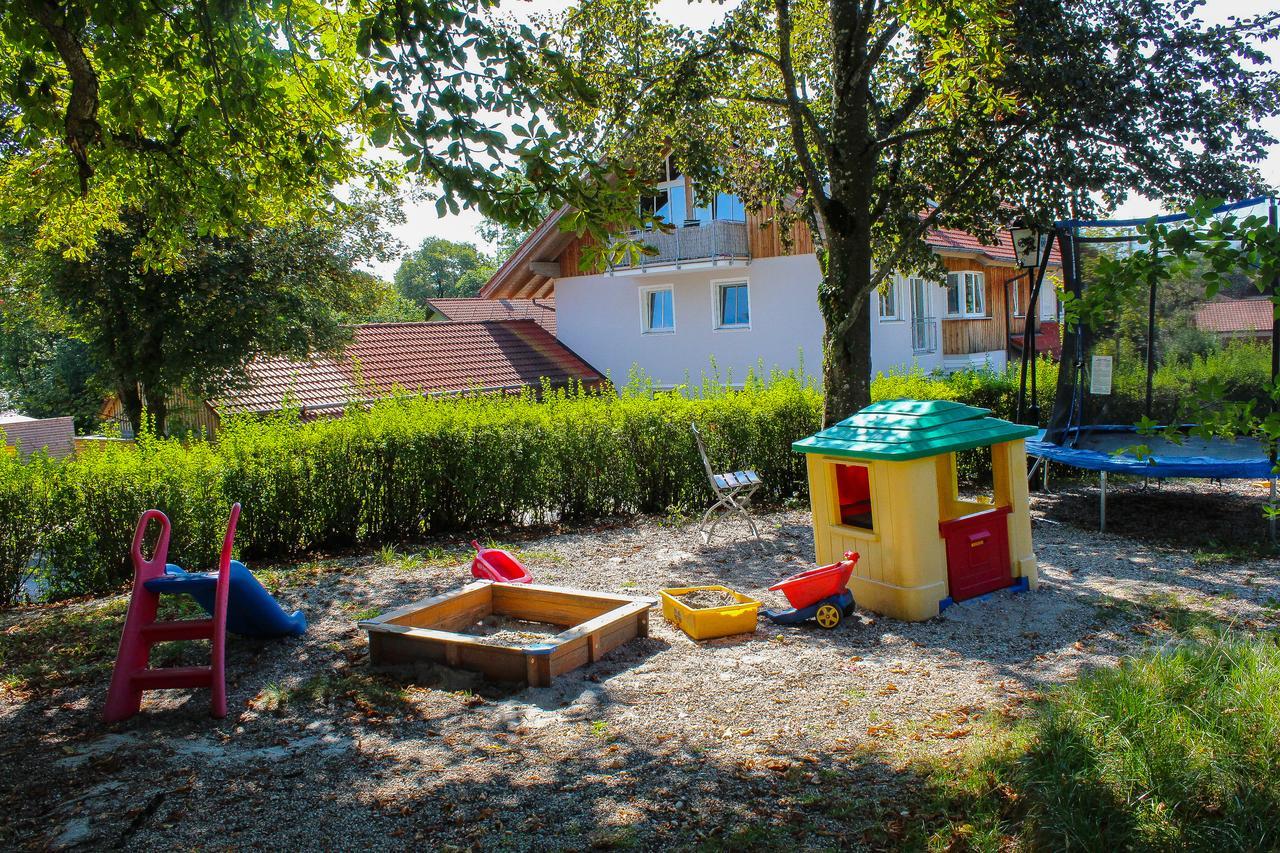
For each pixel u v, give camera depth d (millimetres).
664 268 24047
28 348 38344
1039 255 11820
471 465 10469
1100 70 9734
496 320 28547
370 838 3621
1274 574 7648
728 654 5969
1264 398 10797
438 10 5641
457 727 4809
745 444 12039
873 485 6770
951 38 9688
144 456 8953
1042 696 4910
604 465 11297
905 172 12086
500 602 6957
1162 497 11406
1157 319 11445
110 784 4129
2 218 10664
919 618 6594
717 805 3840
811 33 12406
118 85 6820
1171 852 3250
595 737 4625
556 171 5727
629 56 11195
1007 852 3395
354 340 21500
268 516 9281
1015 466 7152
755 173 12859
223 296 18031
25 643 6496
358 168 9688
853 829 3613
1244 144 10305
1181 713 4156
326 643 6324
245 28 7438
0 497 8078
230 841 3607
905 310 24188
